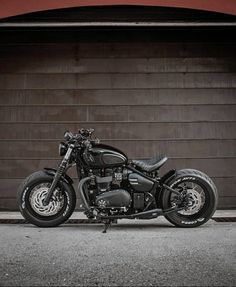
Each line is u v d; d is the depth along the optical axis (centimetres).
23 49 499
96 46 501
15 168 484
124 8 491
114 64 499
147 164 368
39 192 364
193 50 501
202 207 368
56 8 461
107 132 489
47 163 486
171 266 232
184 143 489
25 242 298
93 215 351
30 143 488
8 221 410
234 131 491
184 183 372
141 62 499
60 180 367
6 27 496
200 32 497
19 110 492
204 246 284
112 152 362
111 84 495
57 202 366
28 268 229
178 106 493
